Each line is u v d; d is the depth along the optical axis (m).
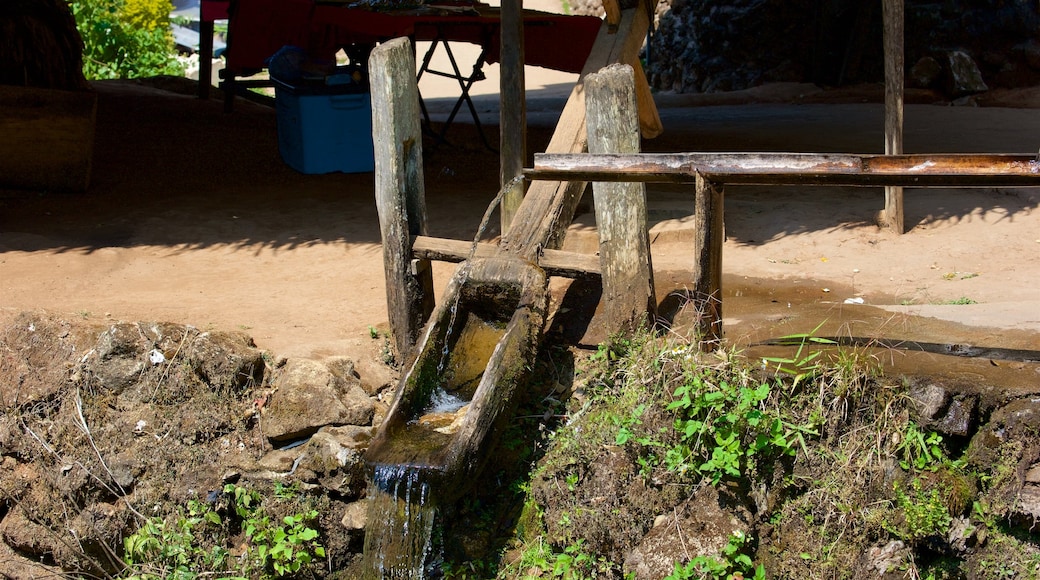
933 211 7.63
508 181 7.05
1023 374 4.60
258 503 5.37
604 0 7.07
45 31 11.09
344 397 5.44
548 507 5.03
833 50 17.61
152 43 20.78
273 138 11.71
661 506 4.83
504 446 5.25
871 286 6.29
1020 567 4.38
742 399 4.72
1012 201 7.65
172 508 5.45
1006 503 4.42
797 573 4.65
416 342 5.75
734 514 4.71
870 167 4.39
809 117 14.62
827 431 4.73
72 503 5.57
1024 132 11.71
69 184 9.26
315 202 9.05
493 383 4.89
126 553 5.41
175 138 11.34
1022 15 15.30
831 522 4.65
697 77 19.78
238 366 5.60
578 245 7.20
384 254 5.81
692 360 4.94
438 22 10.20
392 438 4.96
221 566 5.30
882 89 16.70
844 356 4.77
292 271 7.23
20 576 5.66
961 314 5.48
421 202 5.90
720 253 5.01
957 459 4.61
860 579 4.55
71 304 6.38
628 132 5.22
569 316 5.86
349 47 11.81
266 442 5.46
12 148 9.10
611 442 4.99
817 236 7.30
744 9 18.70
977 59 15.73
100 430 5.61
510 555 5.03
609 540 4.86
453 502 4.94
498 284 5.55
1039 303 5.55
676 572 4.59
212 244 7.86
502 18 6.80
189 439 5.53
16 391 5.79
